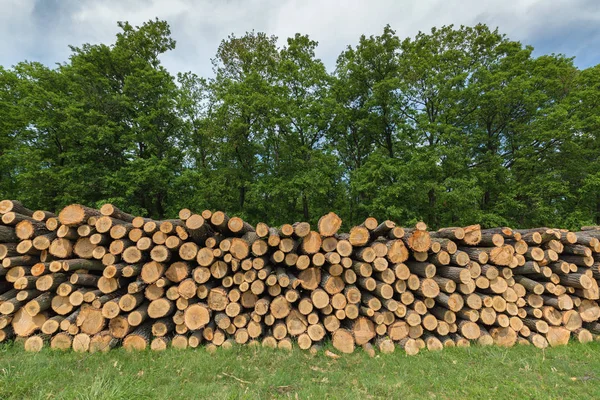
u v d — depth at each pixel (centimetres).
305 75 1453
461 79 1268
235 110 1363
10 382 302
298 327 428
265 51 1555
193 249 441
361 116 1475
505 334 448
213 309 429
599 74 1303
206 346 414
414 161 1249
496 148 1491
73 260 416
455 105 1357
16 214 426
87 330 398
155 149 1405
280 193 1301
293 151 1409
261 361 377
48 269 418
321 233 450
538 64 1391
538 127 1264
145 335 414
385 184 1309
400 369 364
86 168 1234
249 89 1307
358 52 1438
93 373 331
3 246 418
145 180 1234
